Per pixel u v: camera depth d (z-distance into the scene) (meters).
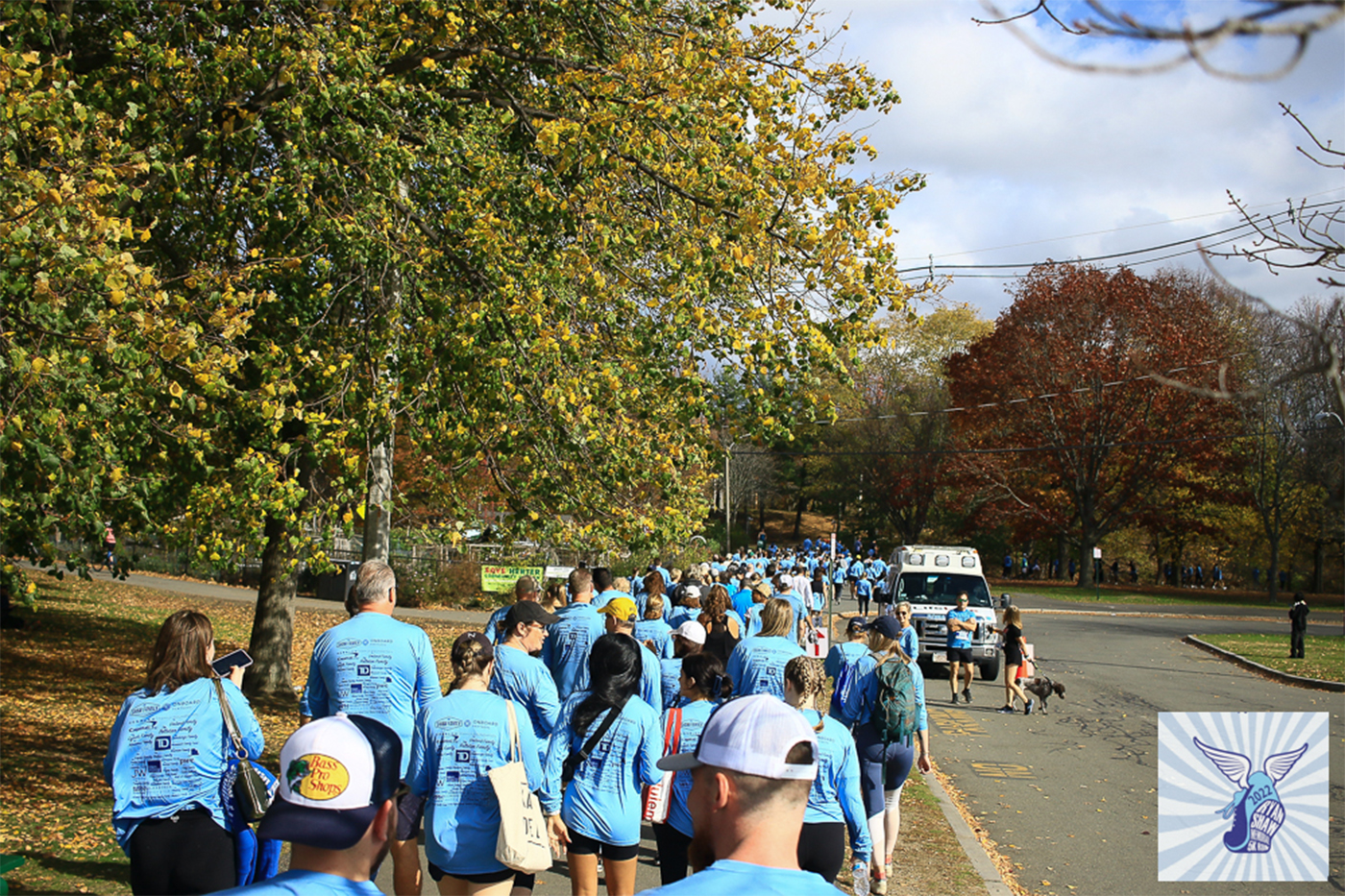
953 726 15.53
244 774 4.51
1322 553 60.53
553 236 10.53
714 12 11.72
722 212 10.45
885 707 7.08
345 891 2.25
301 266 10.22
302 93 9.73
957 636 18.20
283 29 9.63
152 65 9.62
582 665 7.96
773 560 32.34
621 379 10.58
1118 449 55.66
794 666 5.61
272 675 16.22
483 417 10.35
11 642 19.34
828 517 96.00
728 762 2.13
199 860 4.36
